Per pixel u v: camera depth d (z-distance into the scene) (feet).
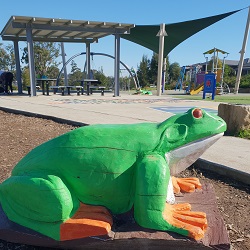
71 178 6.67
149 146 6.81
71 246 6.84
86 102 42.70
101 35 66.59
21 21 49.98
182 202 8.13
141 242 6.50
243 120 19.81
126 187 6.78
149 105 39.32
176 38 76.69
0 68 141.18
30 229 6.97
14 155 15.49
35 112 28.37
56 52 135.54
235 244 7.98
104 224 6.47
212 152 15.15
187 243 6.41
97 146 6.66
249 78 127.65
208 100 52.39
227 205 10.19
